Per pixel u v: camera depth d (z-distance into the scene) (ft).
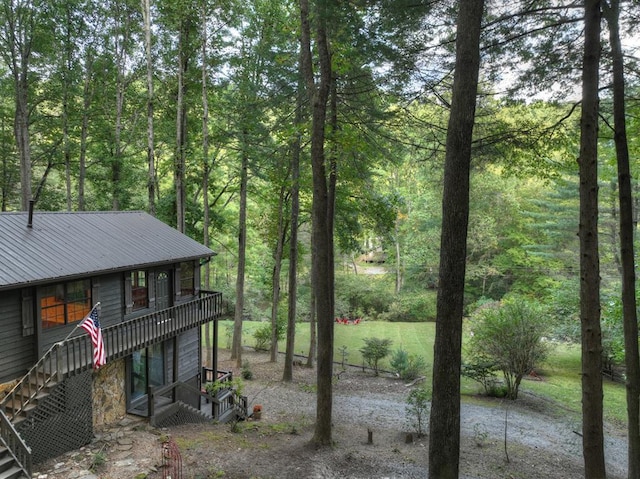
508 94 32.04
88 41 68.13
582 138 25.57
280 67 52.06
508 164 36.94
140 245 44.65
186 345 51.78
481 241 111.96
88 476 28.19
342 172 48.08
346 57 37.37
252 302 120.47
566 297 78.43
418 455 38.29
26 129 65.51
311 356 76.48
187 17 62.69
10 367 31.71
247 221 107.45
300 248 89.86
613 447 44.24
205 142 63.87
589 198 25.48
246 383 64.18
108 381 38.86
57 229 40.09
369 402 57.62
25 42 63.05
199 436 37.63
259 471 31.22
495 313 64.13
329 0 30.58
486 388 62.13
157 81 74.43
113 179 76.02
